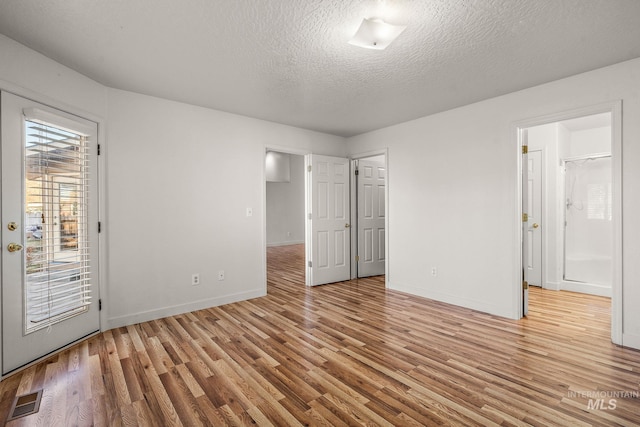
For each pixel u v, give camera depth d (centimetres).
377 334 278
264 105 348
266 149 413
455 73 267
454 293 363
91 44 219
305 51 229
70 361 229
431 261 386
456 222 360
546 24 195
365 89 303
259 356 237
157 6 178
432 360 229
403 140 418
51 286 236
